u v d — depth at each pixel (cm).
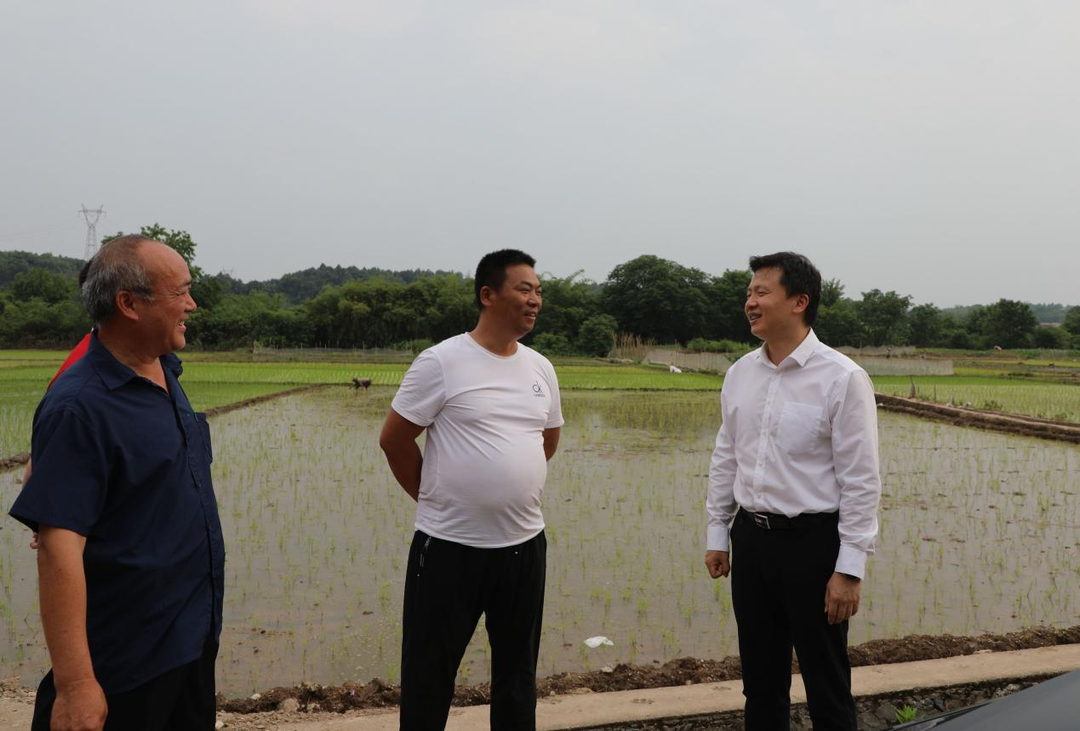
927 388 3080
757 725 317
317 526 805
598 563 680
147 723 220
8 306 7238
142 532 219
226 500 933
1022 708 218
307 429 1652
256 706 388
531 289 296
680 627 526
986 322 8912
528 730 304
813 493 294
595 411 2184
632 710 349
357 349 7444
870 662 433
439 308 7781
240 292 13600
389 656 471
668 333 8550
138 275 220
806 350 301
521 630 302
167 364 251
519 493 291
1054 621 541
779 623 313
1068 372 4578
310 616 540
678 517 862
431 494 293
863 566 282
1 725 335
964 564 682
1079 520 859
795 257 306
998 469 1216
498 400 293
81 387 211
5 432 1501
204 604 237
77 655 199
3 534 752
